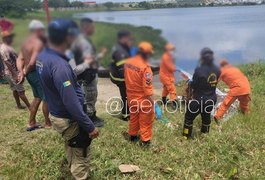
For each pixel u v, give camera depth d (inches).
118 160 164.6
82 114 114.4
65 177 150.6
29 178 149.4
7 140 191.6
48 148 174.9
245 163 159.5
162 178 148.7
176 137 194.4
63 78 109.7
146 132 179.3
